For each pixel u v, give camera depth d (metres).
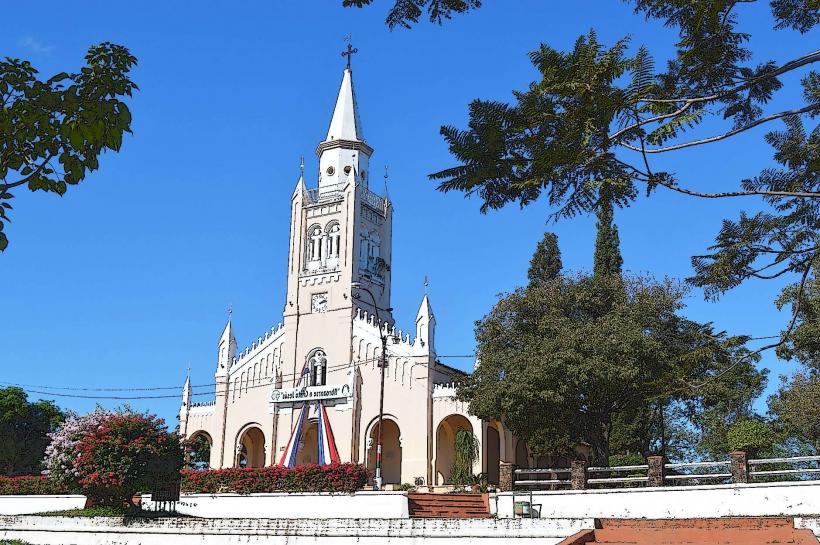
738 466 30.03
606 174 11.81
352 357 63.81
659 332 45.53
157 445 37.34
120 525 35.88
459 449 55.91
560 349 44.09
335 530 31.48
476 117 11.37
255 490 41.53
